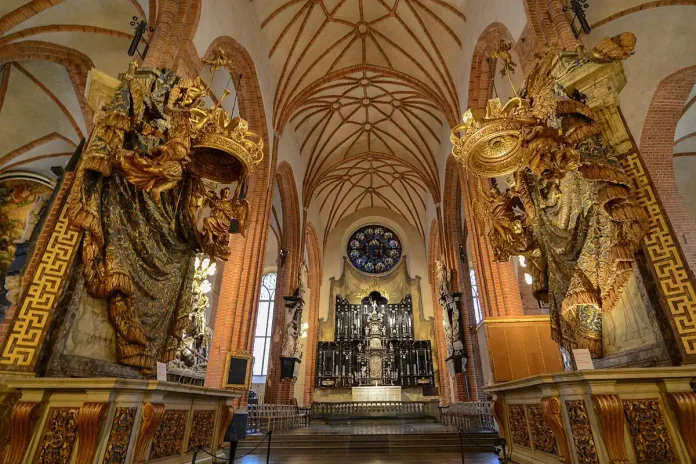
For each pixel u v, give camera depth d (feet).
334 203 90.68
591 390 11.42
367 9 48.60
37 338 13.71
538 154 17.22
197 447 15.71
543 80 19.29
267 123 46.34
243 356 36.78
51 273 14.69
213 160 23.00
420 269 88.33
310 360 76.13
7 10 26.02
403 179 84.84
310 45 50.37
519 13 28.30
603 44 17.48
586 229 17.26
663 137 32.40
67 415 11.80
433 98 52.75
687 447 10.95
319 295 86.22
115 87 18.21
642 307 14.60
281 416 44.60
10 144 40.19
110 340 16.62
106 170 15.52
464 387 55.11
